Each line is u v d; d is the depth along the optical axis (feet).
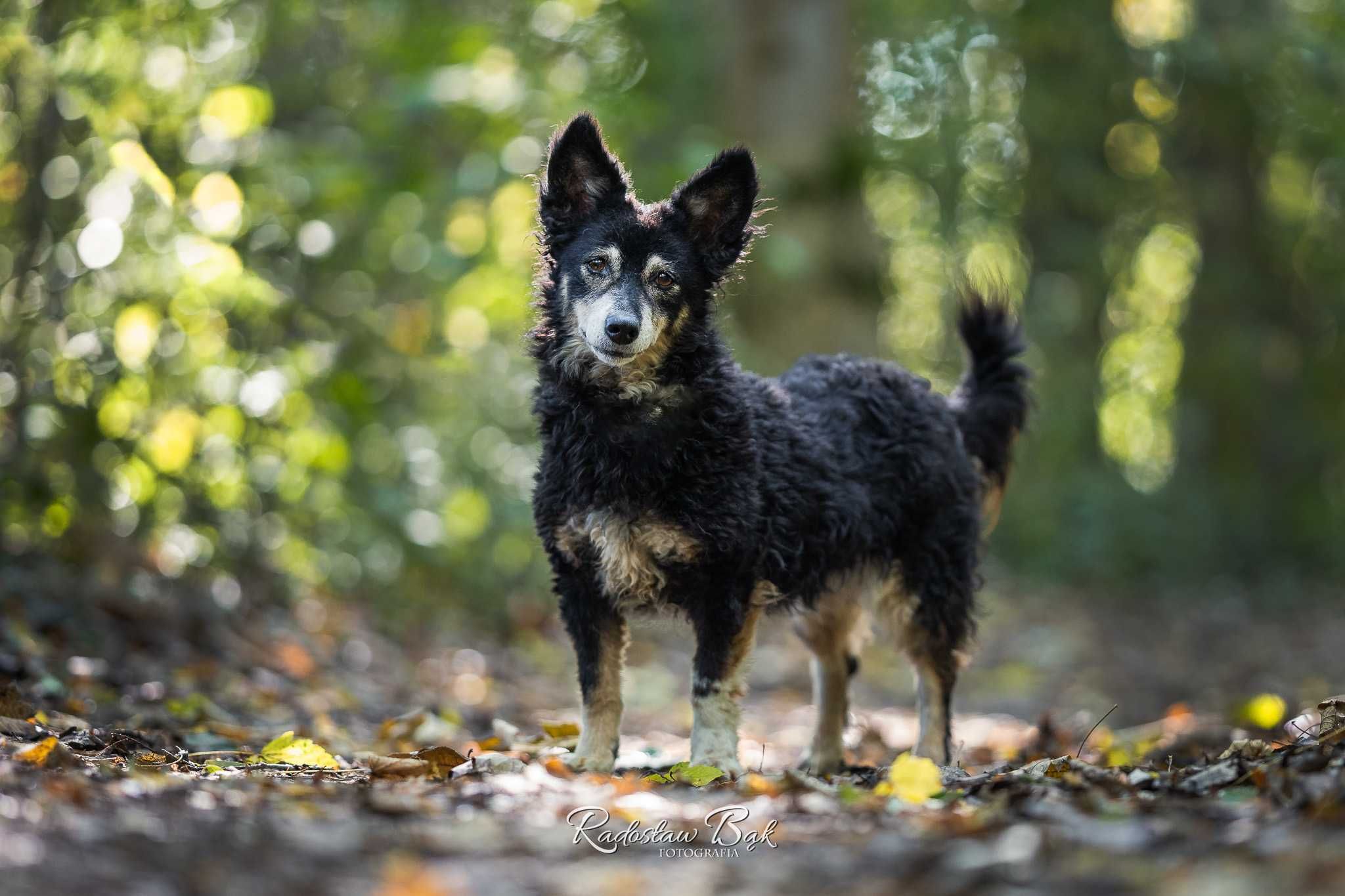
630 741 30.04
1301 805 14.49
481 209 44.93
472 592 47.03
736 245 24.12
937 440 25.81
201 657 32.35
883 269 79.20
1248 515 75.92
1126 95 76.02
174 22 34.27
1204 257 78.79
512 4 52.31
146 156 26.84
